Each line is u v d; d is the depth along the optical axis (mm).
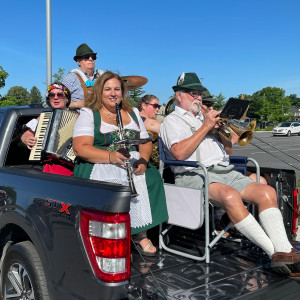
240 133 3232
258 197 2916
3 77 25516
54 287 2303
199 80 3451
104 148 2918
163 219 2912
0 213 2771
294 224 3311
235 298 2215
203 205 2832
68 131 3105
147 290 2123
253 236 2760
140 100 5234
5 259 2750
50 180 2451
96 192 2111
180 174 3318
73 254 2160
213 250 3004
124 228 2047
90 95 2979
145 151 3035
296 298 2510
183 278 2482
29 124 3189
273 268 2576
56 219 2281
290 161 17031
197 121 3471
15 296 2711
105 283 2025
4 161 3229
